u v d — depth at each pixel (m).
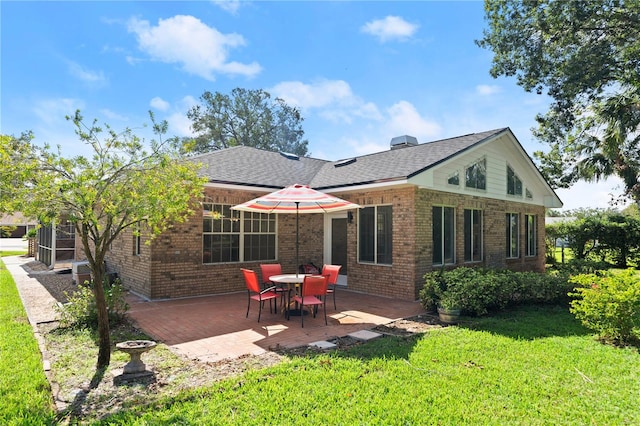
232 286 11.91
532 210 16.78
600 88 18.39
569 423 3.87
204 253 11.43
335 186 12.17
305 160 17.39
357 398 4.40
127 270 12.21
